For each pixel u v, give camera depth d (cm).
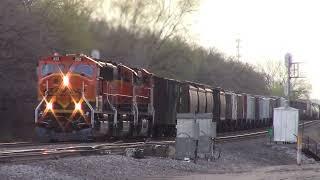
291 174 8362
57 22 15625
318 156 15600
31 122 14025
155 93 14238
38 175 5956
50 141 10644
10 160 6431
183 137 10012
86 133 10338
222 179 7219
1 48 13638
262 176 7912
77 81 10519
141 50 19812
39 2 15625
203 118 10350
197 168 9025
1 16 13550
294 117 16288
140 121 12788
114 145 9469
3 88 13562
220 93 19900
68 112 10469
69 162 7031
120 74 11694
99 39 16462
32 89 14112
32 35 14250
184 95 16112
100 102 10631
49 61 10762
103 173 6969
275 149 14975
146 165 8262
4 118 13462
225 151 12412
